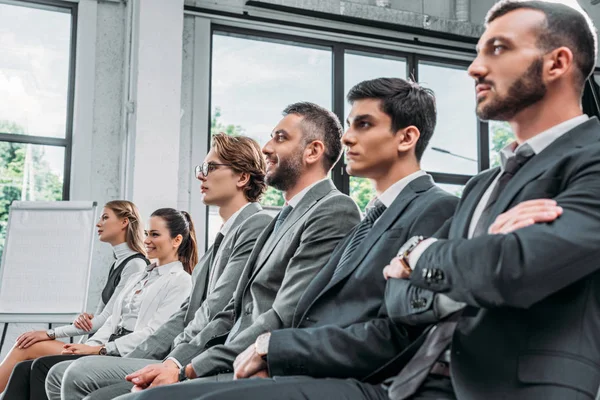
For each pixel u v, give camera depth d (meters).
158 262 3.55
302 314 1.73
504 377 1.15
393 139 1.76
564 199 1.14
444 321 1.29
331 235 2.02
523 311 1.17
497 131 6.96
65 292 4.97
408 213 1.64
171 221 3.50
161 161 5.30
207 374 2.00
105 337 3.55
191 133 5.93
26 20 5.73
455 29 6.80
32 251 5.04
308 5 6.31
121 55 5.86
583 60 1.28
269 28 6.31
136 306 3.46
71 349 3.30
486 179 1.41
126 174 5.43
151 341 2.75
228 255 2.61
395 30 6.66
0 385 3.75
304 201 2.18
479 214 1.35
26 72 5.68
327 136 2.26
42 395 3.10
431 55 6.87
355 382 1.37
